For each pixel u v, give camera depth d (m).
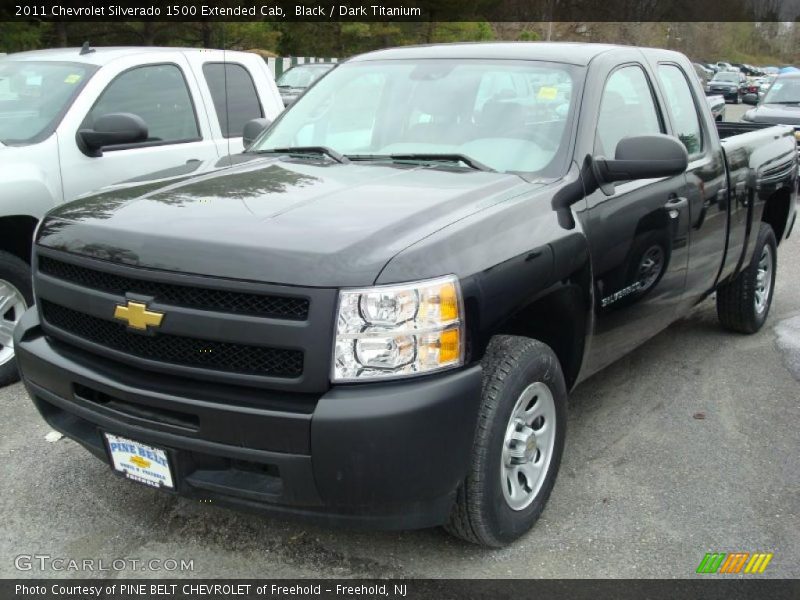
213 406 2.63
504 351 3.00
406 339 2.57
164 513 3.41
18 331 3.27
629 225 3.70
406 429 2.53
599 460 3.95
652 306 4.12
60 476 3.70
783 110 13.98
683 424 4.38
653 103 4.31
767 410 4.58
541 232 3.12
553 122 3.68
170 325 2.69
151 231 2.84
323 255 2.58
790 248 9.04
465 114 3.87
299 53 32.16
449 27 36.84
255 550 3.17
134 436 2.82
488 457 2.88
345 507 2.63
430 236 2.75
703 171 4.52
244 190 3.26
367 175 3.46
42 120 5.18
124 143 5.02
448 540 3.22
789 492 3.67
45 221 3.26
